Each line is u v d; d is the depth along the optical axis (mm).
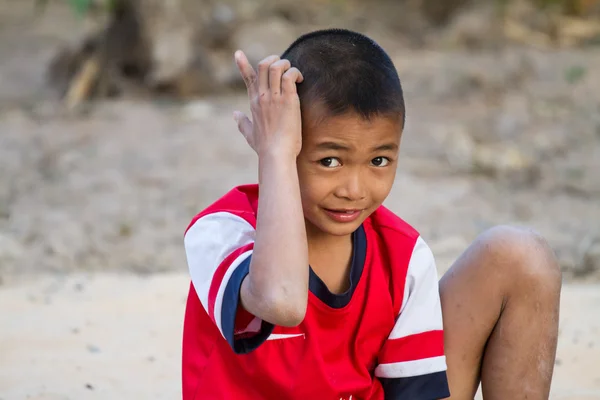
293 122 3117
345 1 18953
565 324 5891
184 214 8820
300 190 3199
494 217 8859
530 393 3506
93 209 8859
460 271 3545
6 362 5203
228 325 3078
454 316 3527
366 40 3242
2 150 10664
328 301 3275
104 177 9805
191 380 3389
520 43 16750
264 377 3281
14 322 5891
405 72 14727
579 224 8641
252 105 3221
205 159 10477
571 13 17906
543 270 3449
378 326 3385
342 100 3066
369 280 3365
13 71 15438
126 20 13258
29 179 9727
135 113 12406
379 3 19141
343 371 3354
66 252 7727
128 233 8258
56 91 13617
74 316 6043
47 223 8406
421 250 3469
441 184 9844
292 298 2938
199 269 3264
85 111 12531
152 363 5266
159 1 13258
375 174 3172
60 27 19641
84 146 10930
